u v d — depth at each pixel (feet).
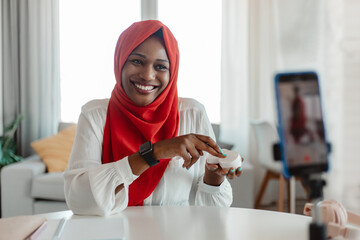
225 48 13.05
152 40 4.03
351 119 12.27
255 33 13.05
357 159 12.05
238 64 13.09
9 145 12.62
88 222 3.15
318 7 12.64
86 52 13.53
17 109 13.34
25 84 13.30
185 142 3.45
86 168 3.67
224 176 4.04
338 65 12.51
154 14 13.38
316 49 12.68
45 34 13.16
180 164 4.12
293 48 12.80
